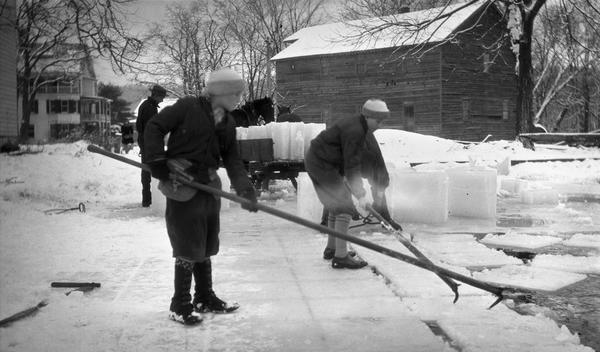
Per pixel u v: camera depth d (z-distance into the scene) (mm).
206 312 3797
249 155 10648
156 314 3758
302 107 45406
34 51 42656
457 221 7824
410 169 7941
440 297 4082
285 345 3193
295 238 6555
